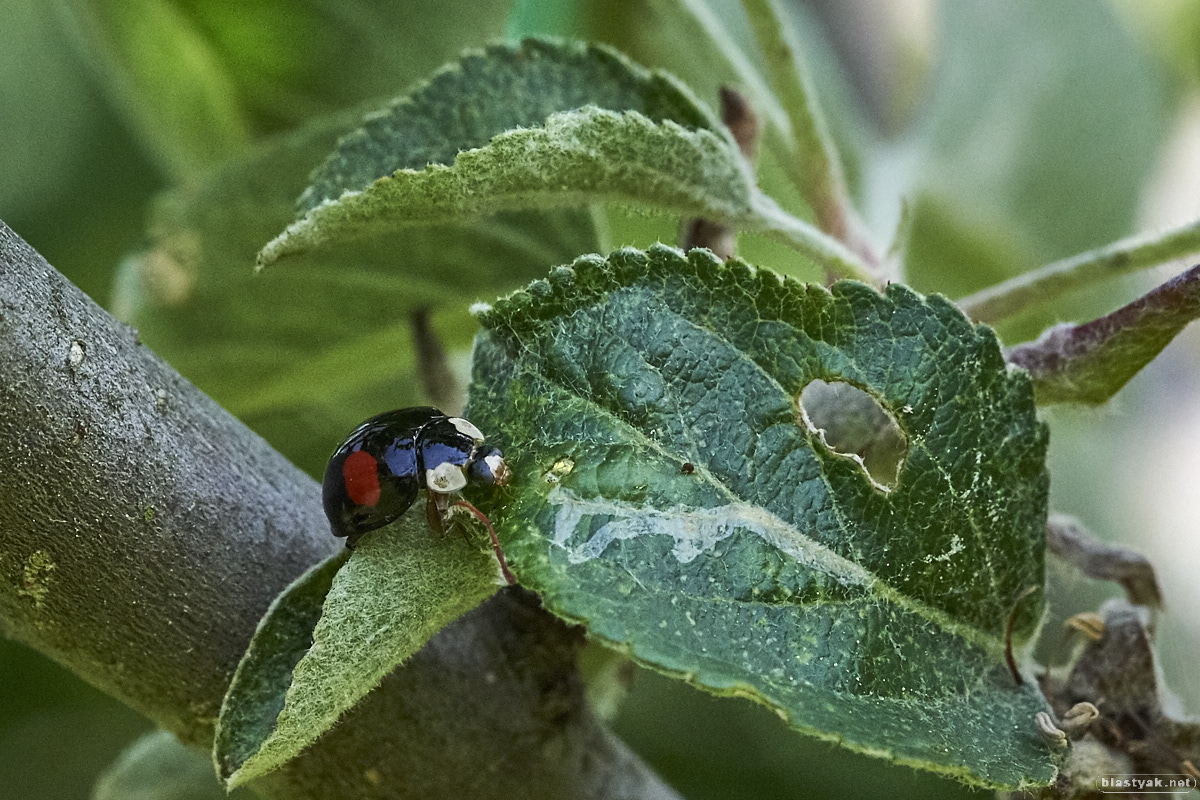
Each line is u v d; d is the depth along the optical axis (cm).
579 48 14
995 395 13
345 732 13
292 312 16
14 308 13
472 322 16
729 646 12
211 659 13
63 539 13
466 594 13
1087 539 14
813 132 15
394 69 18
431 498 13
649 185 13
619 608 12
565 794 14
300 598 13
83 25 18
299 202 14
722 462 13
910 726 13
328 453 18
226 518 13
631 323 13
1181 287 13
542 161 13
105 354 13
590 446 13
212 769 15
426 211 13
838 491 13
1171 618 18
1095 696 14
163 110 19
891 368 13
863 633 13
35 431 13
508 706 14
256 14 17
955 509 13
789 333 13
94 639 13
